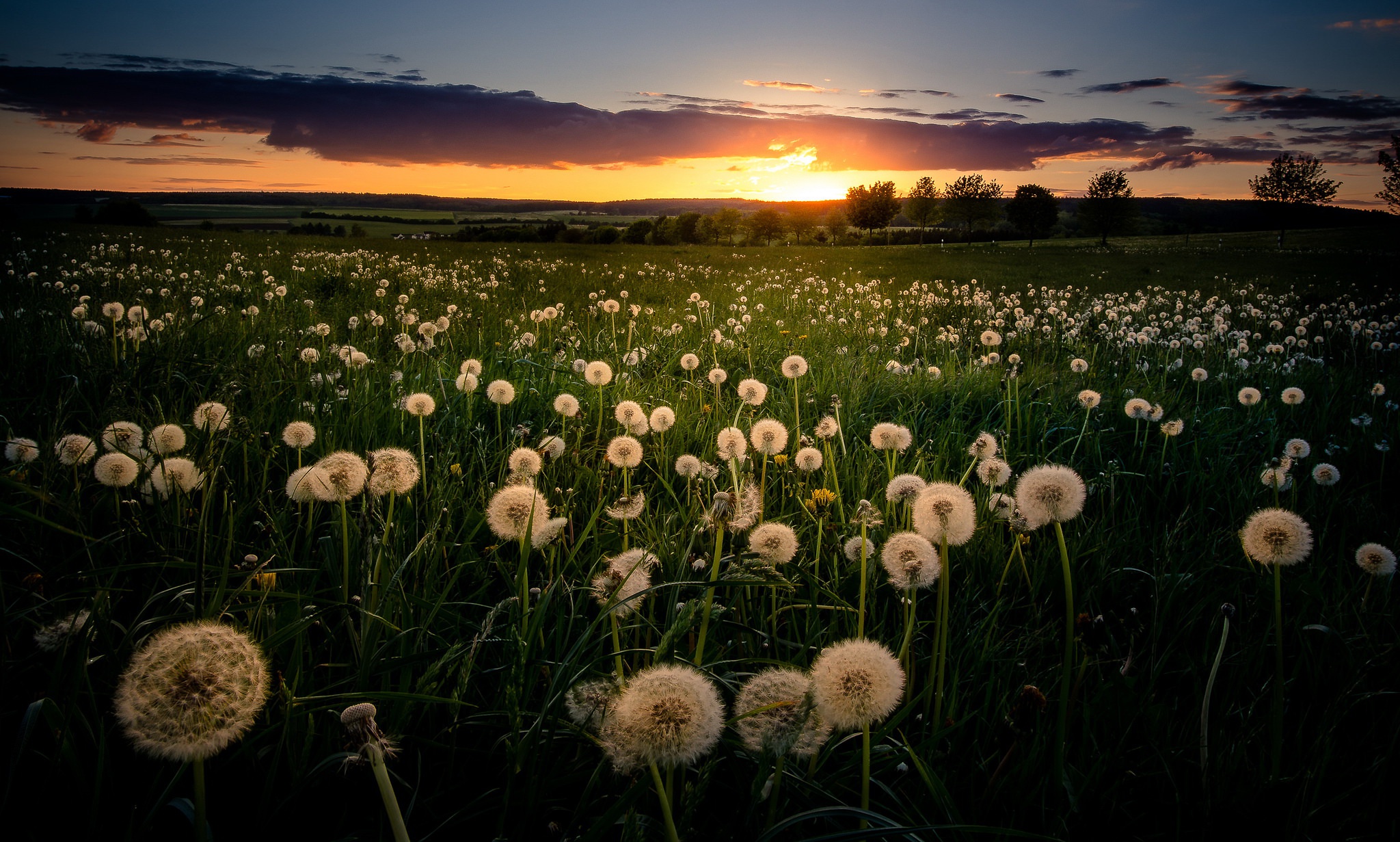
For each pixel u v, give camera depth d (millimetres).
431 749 1652
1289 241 67812
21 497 2328
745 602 2281
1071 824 1603
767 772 1236
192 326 5746
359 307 9688
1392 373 7883
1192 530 3324
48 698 1356
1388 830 1621
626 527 2402
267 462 2865
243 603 1869
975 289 19484
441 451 3631
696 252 33312
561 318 9555
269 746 1526
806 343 8352
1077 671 2053
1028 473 1638
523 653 1389
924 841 1353
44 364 4297
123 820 1390
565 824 1437
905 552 1619
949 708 1834
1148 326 10930
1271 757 1736
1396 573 2754
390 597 1933
